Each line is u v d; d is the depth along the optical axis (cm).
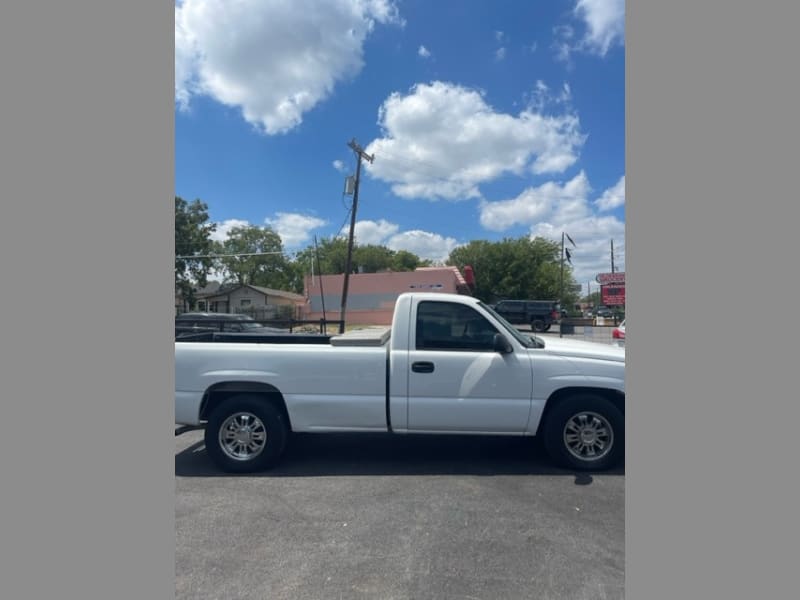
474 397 485
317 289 3975
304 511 389
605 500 406
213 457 488
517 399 483
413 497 416
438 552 323
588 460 478
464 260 6003
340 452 547
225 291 5412
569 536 344
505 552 323
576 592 280
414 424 492
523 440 592
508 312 3250
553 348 499
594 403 479
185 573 300
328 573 299
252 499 414
